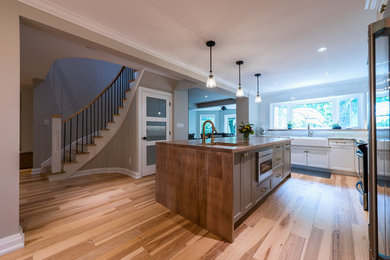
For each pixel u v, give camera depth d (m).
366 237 1.63
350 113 4.14
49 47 2.52
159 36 2.14
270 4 1.58
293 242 1.58
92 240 1.60
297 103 4.95
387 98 1.05
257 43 2.31
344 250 1.47
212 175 1.75
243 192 1.87
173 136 4.32
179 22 1.87
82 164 3.80
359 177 3.21
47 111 4.25
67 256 1.40
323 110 4.58
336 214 2.07
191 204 1.94
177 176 2.12
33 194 2.71
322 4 1.58
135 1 1.55
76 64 4.85
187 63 2.98
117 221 1.93
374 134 1.10
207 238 1.64
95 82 5.21
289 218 2.00
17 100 1.48
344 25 1.91
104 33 1.98
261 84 4.41
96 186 3.09
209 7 1.63
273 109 5.44
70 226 1.82
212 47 2.41
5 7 1.42
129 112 3.94
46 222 1.90
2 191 1.42
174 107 4.32
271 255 1.42
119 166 4.16
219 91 4.32
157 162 2.43
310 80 4.04
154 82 3.80
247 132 2.97
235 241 1.59
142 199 2.53
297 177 3.58
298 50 2.50
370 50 1.11
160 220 1.96
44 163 4.17
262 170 2.30
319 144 3.97
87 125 4.66
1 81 1.41
